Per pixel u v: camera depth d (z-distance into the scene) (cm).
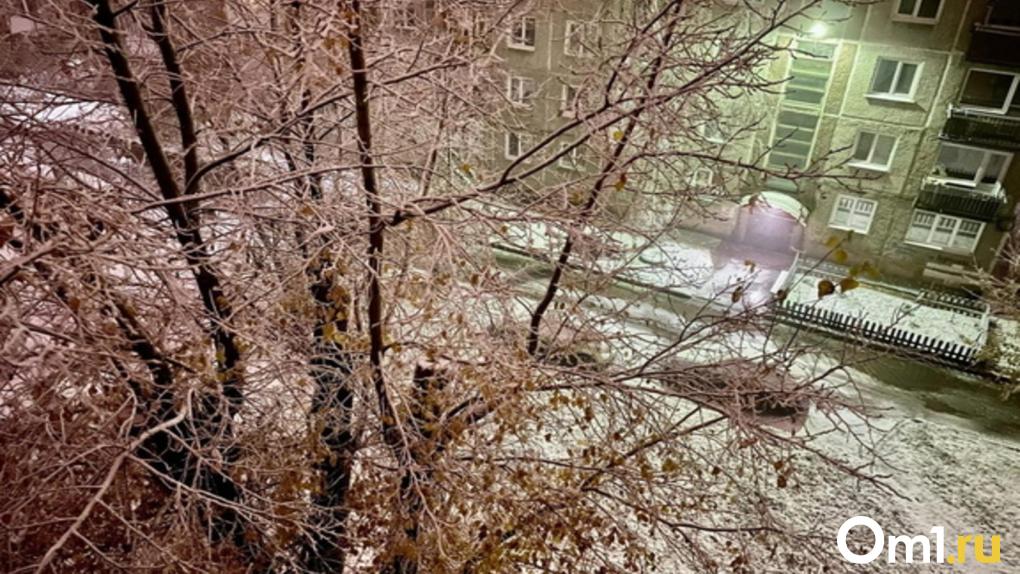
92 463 481
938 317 1778
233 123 593
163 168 501
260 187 466
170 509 552
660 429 651
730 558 955
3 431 485
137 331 482
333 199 564
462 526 641
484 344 554
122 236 450
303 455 593
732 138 701
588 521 659
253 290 566
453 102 646
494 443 670
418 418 619
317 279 564
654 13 622
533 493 626
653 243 684
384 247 616
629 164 580
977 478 1252
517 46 1591
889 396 1471
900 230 1875
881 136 1792
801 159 1883
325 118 635
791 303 1686
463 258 536
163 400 527
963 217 1783
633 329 1285
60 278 404
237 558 604
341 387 595
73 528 344
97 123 556
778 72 1744
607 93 539
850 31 1681
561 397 636
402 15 588
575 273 675
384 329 582
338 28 423
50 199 428
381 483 618
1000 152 1695
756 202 686
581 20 779
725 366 665
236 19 565
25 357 388
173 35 505
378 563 621
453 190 595
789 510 1107
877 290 1889
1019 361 1530
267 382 570
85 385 472
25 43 536
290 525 541
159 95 523
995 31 1557
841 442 1306
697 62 566
